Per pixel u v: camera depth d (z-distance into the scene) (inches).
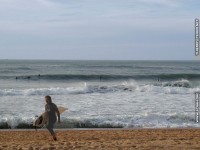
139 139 437.1
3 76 2036.2
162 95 1105.4
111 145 366.0
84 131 546.3
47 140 445.4
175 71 3058.6
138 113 759.1
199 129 573.0
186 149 340.8
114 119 674.8
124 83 1740.9
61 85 1674.5
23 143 403.2
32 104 884.0
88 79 1982.0
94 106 852.0
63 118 665.6
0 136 500.1
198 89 1208.2
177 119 690.8
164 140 419.8
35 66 3932.1
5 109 798.5
